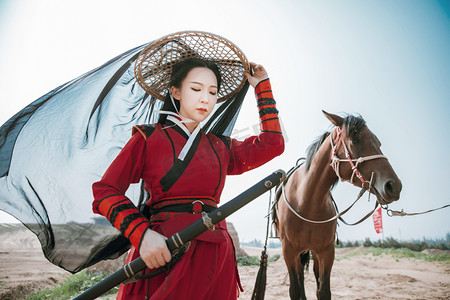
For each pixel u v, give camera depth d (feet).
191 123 5.11
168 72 5.57
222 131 6.46
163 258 3.85
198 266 4.24
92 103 5.87
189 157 4.67
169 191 4.54
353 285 21.91
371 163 9.09
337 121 10.05
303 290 12.43
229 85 6.14
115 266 21.57
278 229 13.38
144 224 3.99
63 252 5.25
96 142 5.80
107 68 6.07
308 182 10.61
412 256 42.91
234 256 4.83
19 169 5.26
